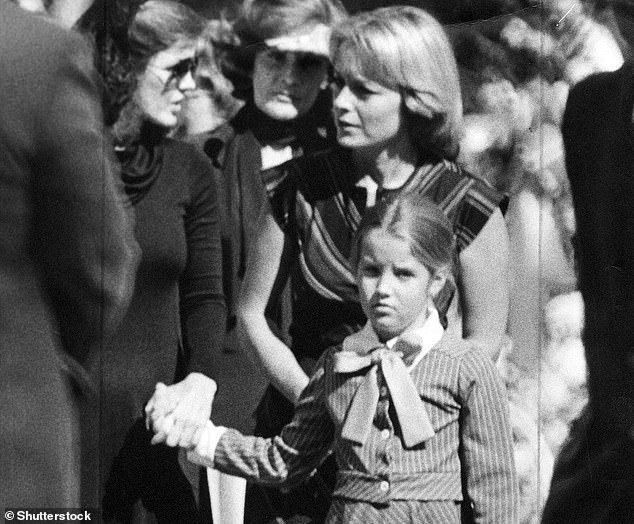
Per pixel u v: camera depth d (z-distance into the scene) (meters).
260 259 5.66
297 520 5.60
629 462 5.68
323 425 5.54
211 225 5.69
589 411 5.68
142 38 5.64
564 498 5.64
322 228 5.57
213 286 5.70
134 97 5.61
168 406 5.69
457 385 5.30
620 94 5.69
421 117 5.50
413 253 5.41
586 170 5.63
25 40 4.24
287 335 5.62
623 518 5.66
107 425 5.57
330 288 5.55
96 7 5.66
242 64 5.66
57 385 4.68
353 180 5.56
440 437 5.29
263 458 5.60
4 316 4.38
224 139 5.69
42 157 4.27
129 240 5.54
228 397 5.69
